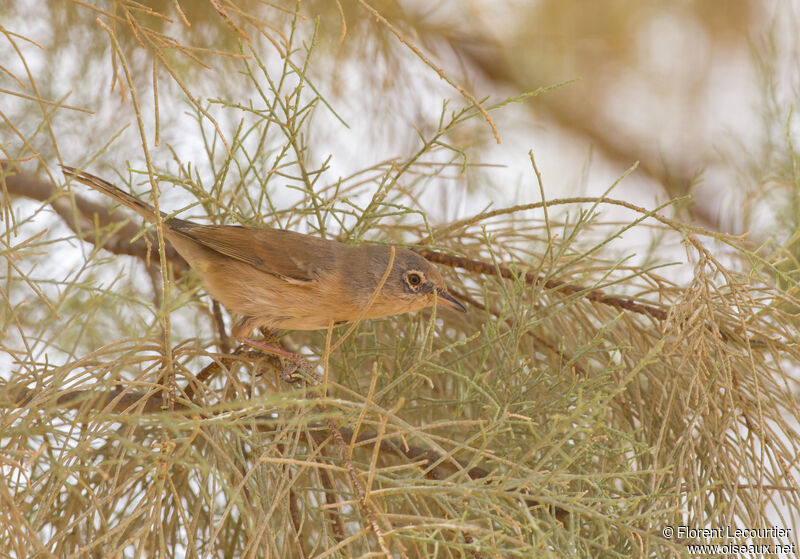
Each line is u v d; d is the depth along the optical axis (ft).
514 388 23.86
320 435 24.58
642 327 27.55
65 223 34.86
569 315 27.99
